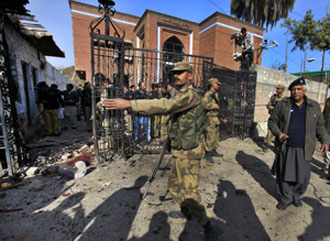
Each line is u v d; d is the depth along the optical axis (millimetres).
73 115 7562
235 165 4082
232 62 13586
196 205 1790
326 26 17328
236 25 13344
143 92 4949
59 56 9539
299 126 2359
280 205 2564
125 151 4418
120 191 2857
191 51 13820
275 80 8148
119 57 3820
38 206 2490
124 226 2160
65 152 4598
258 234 2125
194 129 1773
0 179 3152
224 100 6195
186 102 1643
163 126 4840
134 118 4652
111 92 3705
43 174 3365
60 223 2184
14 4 3393
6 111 3324
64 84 15617
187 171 1824
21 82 6027
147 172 3521
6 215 2295
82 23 13328
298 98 2344
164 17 12055
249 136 6422
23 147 3920
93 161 4031
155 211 2426
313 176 3703
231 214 2447
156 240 1977
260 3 19672
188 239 1994
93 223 2193
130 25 14648
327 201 2809
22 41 6293
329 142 2291
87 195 2746
